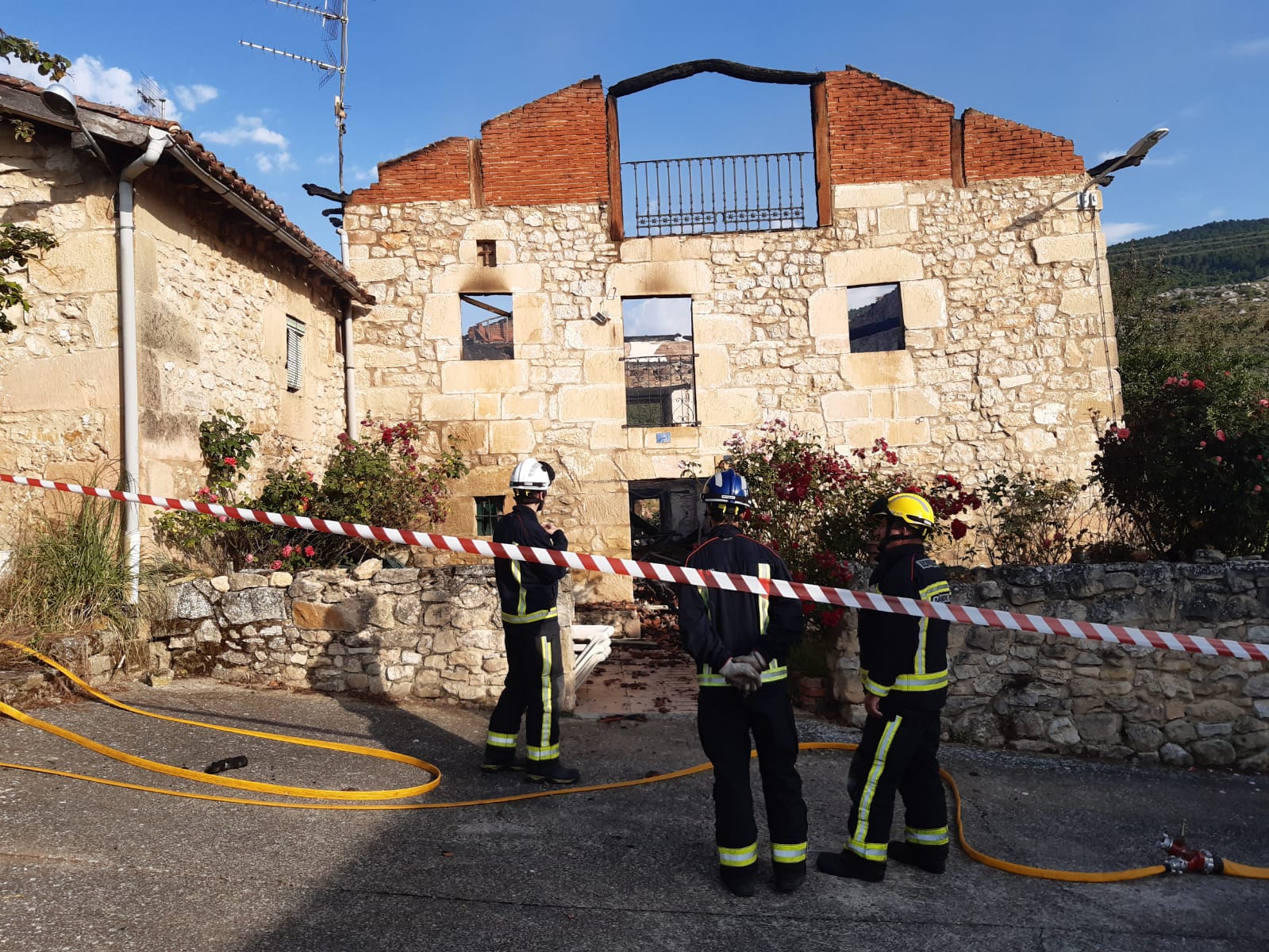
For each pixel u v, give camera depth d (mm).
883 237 10586
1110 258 18781
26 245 5840
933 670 3584
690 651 3377
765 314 10594
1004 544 8031
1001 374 10414
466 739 5340
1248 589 5578
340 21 11414
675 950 2916
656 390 21281
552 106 10773
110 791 4039
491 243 10711
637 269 10648
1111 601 5621
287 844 3586
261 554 7492
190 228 7352
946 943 3057
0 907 2875
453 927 2979
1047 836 4227
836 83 10711
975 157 10602
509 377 10586
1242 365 14938
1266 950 3107
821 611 6105
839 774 4988
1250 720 5520
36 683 5184
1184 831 4387
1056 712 5613
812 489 7625
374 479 8641
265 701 5797
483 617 6141
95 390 6465
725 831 3363
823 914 3232
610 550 10383
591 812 4191
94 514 6121
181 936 2793
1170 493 6328
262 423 8484
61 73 5863
